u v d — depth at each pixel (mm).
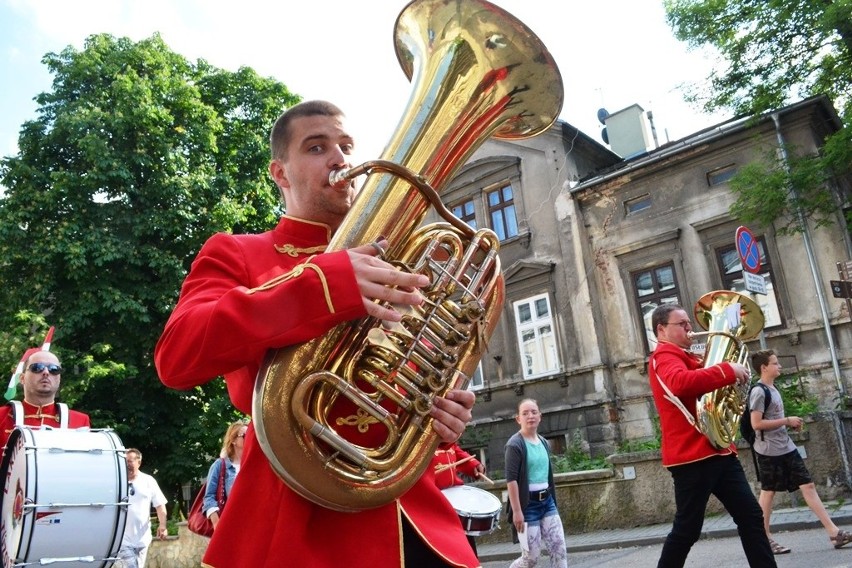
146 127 18062
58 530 4172
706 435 4465
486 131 2232
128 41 19500
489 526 4910
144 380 17359
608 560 8078
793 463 7031
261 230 20406
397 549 1758
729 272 17141
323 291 1592
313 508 1723
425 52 2205
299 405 1596
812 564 6086
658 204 18234
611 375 18250
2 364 15445
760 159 16828
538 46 2195
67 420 5629
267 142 20688
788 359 15914
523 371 19453
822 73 14625
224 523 1743
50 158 18172
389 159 1989
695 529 4473
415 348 1740
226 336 1588
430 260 1822
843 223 15797
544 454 6461
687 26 15375
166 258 17359
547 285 19453
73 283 17266
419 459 1733
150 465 17766
